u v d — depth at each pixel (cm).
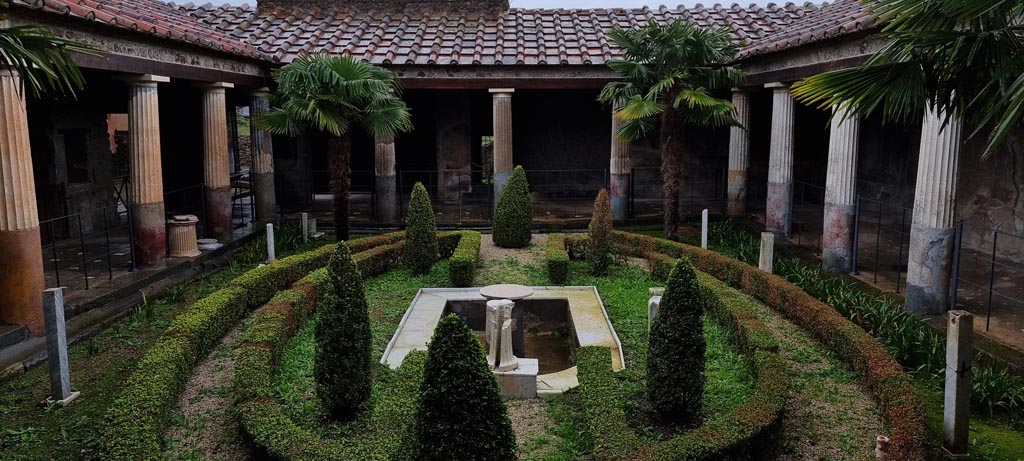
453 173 2083
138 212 1230
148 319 1041
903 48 651
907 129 1733
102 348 931
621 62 1457
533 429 721
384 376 821
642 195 2209
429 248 1318
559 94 2177
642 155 2195
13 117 885
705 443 607
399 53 1761
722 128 2173
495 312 819
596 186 2225
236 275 1317
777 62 1454
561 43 1820
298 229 1662
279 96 1511
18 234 897
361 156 2416
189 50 1340
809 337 964
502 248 1553
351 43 1791
